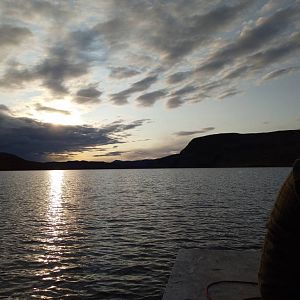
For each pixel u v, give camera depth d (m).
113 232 27.81
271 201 48.22
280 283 3.34
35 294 14.23
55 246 22.97
